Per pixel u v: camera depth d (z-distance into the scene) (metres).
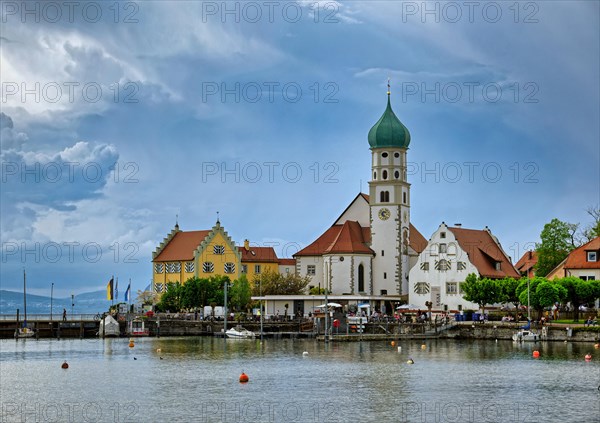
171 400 95.50
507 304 197.12
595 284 166.25
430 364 125.31
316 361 130.88
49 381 111.12
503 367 120.56
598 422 82.56
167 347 159.75
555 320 174.00
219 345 163.75
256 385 105.50
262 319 184.75
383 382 107.12
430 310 189.62
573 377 109.75
